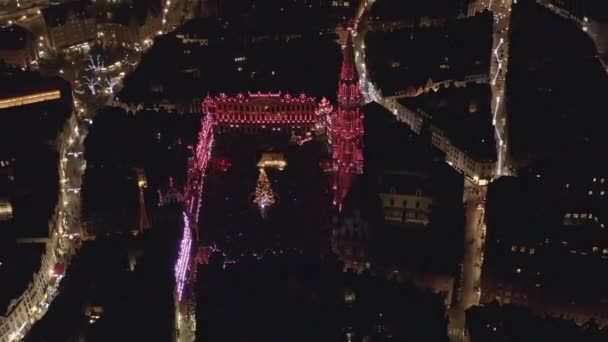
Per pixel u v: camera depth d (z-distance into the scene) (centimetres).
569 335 16038
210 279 18212
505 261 18550
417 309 16888
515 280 18200
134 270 18338
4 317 17300
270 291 17550
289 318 16688
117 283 17812
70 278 18200
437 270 18850
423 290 17800
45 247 19862
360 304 17088
